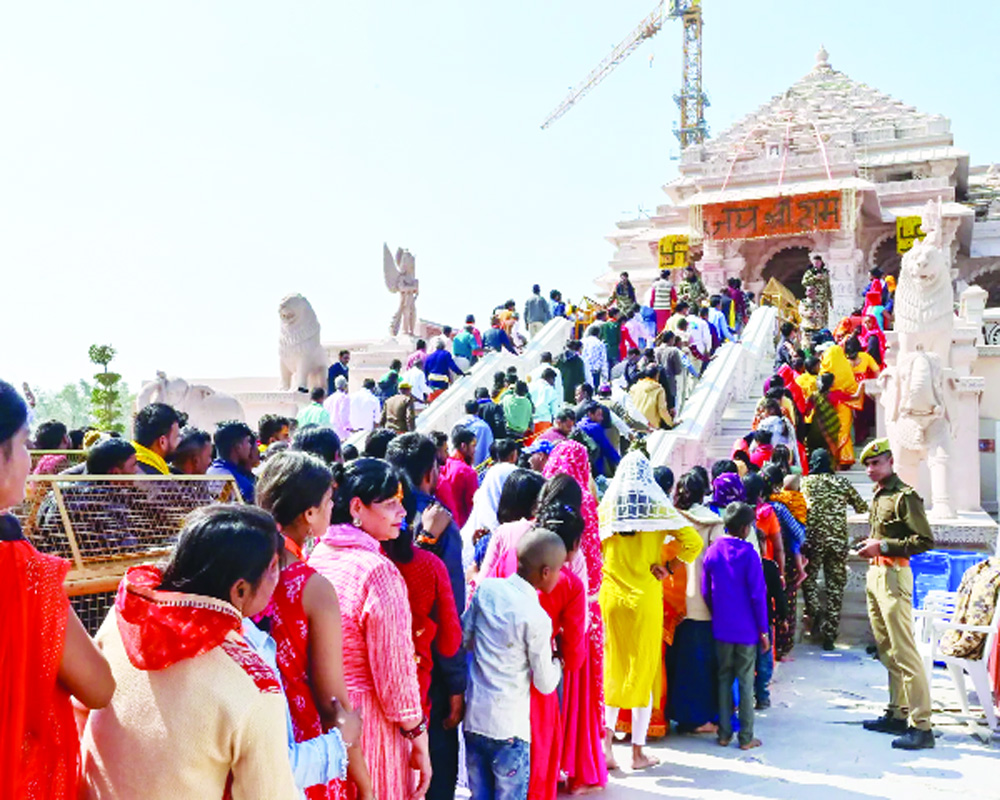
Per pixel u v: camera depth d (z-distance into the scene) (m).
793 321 22.86
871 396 12.82
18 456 2.16
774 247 33.06
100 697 2.26
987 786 5.37
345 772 2.77
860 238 34.31
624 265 38.84
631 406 11.70
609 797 5.22
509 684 4.23
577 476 6.02
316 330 16.55
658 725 6.27
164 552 3.80
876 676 7.74
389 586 3.36
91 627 3.54
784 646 7.92
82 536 3.65
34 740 2.10
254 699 2.28
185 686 2.26
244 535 2.43
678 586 6.49
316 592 2.92
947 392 9.66
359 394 13.98
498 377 12.93
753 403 15.25
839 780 5.48
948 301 9.75
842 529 8.59
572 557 4.84
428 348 23.50
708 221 32.69
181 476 4.14
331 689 2.90
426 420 14.23
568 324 19.98
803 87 42.97
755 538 6.82
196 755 2.24
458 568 4.42
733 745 6.16
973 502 10.27
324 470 3.15
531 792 4.52
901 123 37.75
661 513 5.82
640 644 5.75
